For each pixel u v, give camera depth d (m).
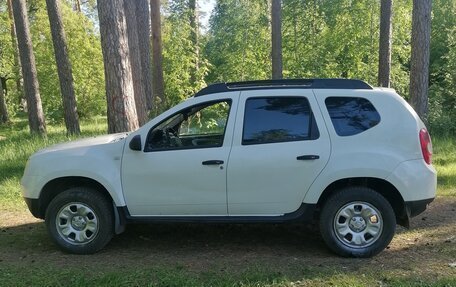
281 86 5.33
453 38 20.64
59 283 4.51
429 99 19.66
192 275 4.66
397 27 26.64
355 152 5.04
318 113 5.16
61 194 5.41
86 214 5.39
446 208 7.29
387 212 5.04
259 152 5.12
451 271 4.71
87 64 27.66
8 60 31.08
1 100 29.38
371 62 26.48
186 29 26.55
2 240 6.03
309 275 4.63
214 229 6.35
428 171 5.08
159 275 4.63
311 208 5.10
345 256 5.14
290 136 5.16
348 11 26.31
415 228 6.27
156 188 5.26
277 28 20.55
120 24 9.30
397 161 5.00
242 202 5.18
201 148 5.23
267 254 5.34
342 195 5.08
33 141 14.54
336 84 5.32
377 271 4.72
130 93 9.46
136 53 14.43
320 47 26.94
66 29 26.56
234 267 4.91
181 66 24.86
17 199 8.29
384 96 5.18
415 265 4.90
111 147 5.41
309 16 27.12
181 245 5.73
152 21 21.38
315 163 5.05
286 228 6.35
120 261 5.17
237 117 5.23
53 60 27.16
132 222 5.34
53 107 27.89
